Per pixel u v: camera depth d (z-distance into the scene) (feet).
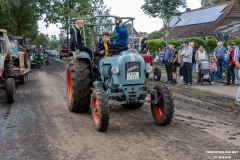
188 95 33.22
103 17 26.05
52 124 22.08
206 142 17.56
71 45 24.39
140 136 18.88
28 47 75.20
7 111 26.73
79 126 21.44
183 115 24.13
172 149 16.48
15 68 43.91
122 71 20.31
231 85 40.32
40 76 58.08
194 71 57.16
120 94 20.40
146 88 21.27
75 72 23.81
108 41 23.86
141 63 20.72
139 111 25.66
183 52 40.98
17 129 20.95
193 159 15.08
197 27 124.98
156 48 79.10
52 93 36.50
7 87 29.71
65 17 119.96
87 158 15.52
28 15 98.94
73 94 24.11
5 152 16.60
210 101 29.73
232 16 115.96
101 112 19.08
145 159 15.19
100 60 23.04
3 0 83.97
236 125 21.20
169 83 43.70
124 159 15.26
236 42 72.08
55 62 112.98
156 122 21.21
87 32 26.14
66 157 15.70
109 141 18.06
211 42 69.72
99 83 22.54
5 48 33.94
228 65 40.32
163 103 20.22
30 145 17.62
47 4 123.54
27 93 36.94
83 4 118.73
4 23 86.28
